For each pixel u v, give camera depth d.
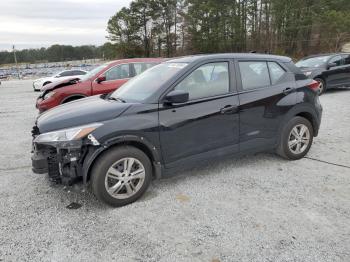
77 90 7.58
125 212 3.45
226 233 3.00
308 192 3.79
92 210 3.51
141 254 2.73
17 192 4.01
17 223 3.26
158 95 3.74
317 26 50.06
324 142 5.80
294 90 4.68
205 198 3.71
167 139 3.72
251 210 3.41
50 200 3.78
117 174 3.51
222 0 58.47
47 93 7.95
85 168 3.38
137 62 8.30
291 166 4.64
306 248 2.75
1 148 6.06
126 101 3.93
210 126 3.98
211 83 4.07
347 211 3.33
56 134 3.38
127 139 3.47
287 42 53.47
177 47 65.00
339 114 8.24
